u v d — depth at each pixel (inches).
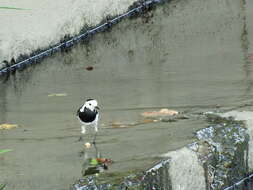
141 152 386.6
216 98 510.9
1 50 629.0
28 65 651.5
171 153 380.5
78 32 733.9
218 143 405.7
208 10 833.5
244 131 420.5
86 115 425.7
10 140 430.0
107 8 784.9
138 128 440.8
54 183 347.3
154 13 831.7
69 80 591.2
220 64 615.8
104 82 578.6
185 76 582.9
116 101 518.3
